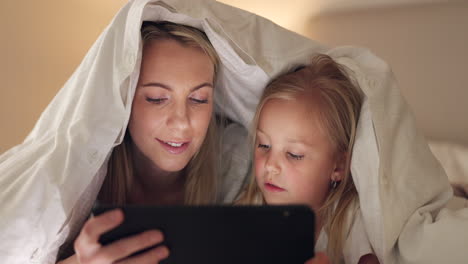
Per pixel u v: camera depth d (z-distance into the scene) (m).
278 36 0.85
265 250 0.56
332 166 0.84
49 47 1.69
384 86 0.80
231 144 1.00
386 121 0.78
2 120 1.60
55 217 0.69
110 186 0.88
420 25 1.67
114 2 1.79
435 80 1.66
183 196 0.98
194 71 0.78
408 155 0.79
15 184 0.71
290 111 0.80
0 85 1.58
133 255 0.57
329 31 1.81
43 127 0.87
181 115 0.77
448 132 1.66
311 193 0.83
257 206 0.55
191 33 0.78
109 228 0.54
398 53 1.71
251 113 0.95
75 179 0.70
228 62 0.83
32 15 1.63
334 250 0.83
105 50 0.75
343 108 0.82
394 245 0.75
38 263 0.71
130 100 0.73
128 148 0.89
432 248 0.70
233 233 0.56
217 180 0.97
